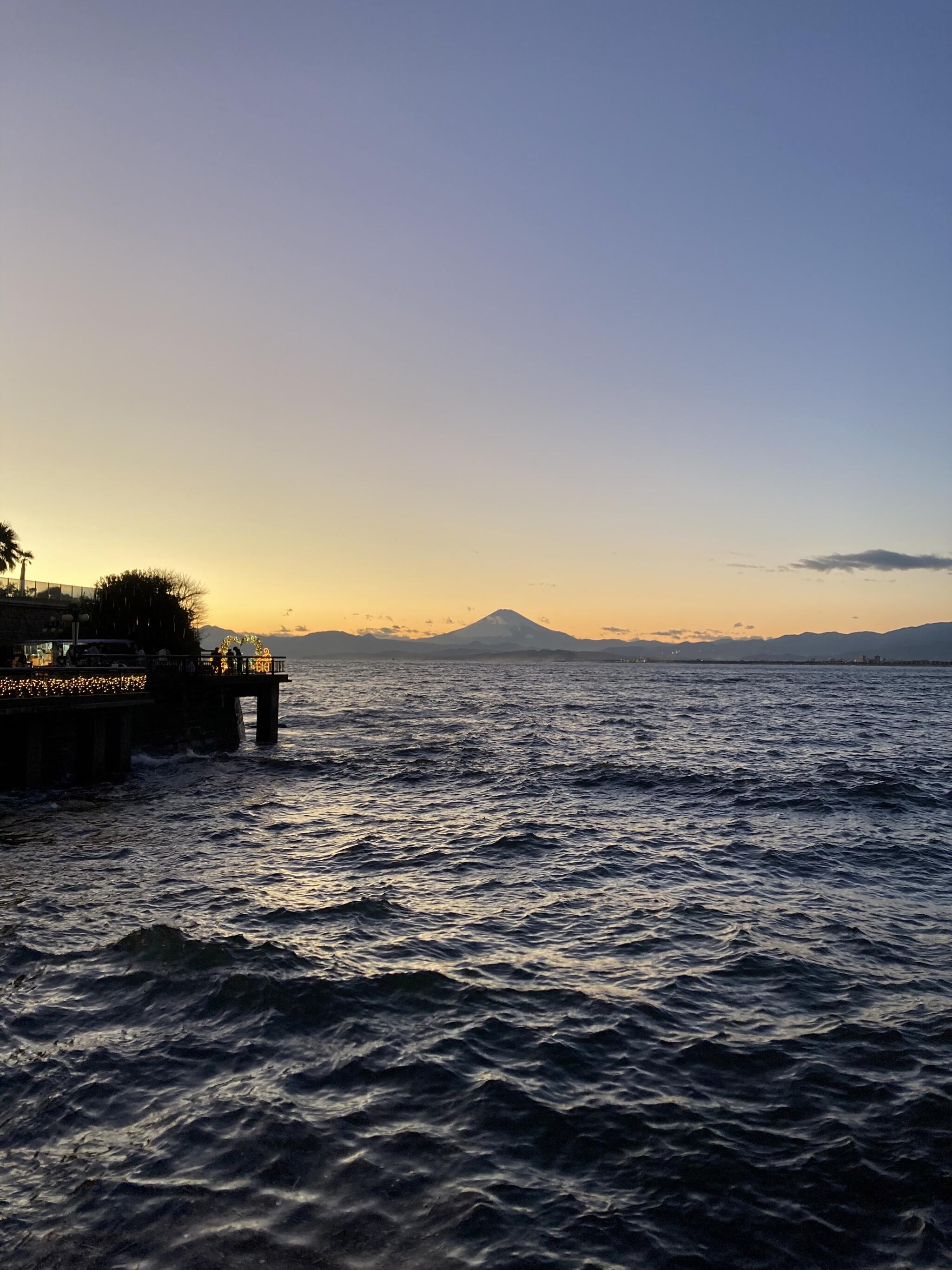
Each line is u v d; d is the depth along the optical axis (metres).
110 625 67.62
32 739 30.09
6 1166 8.59
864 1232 7.83
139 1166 8.62
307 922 17.19
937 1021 12.40
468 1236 7.68
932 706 111.19
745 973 14.34
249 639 51.44
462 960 15.04
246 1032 11.80
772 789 34.84
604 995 13.39
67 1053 11.06
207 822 27.89
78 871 21.19
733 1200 8.27
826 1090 10.38
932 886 20.19
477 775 40.25
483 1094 10.19
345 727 68.38
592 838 25.88
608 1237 7.71
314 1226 7.78
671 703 115.88
